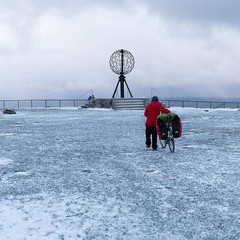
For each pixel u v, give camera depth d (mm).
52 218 5355
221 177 7934
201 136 15867
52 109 44656
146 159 10297
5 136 15906
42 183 7457
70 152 11625
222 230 4887
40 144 13453
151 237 4656
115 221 5230
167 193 6684
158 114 12031
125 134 16922
